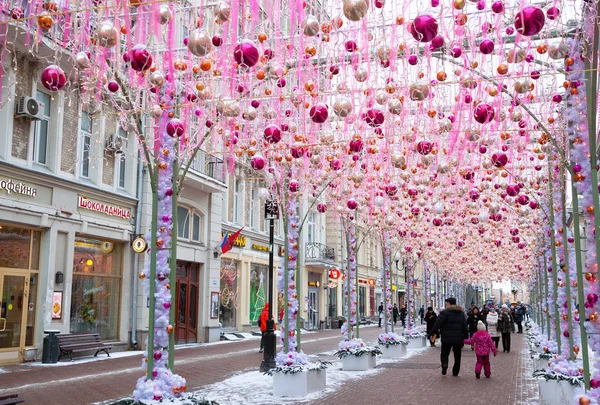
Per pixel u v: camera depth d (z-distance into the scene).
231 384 12.76
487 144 11.77
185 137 8.72
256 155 10.33
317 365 11.84
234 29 6.14
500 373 14.97
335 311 42.66
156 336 8.21
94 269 20.11
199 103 8.08
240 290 30.61
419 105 10.47
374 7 6.31
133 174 21.77
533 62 8.20
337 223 42.31
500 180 17.97
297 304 12.19
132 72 8.21
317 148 11.56
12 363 16.34
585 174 7.39
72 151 18.89
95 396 11.03
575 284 10.12
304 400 10.66
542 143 10.49
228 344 25.42
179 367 16.17
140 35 6.77
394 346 19.11
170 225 8.41
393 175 15.08
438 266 36.59
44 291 17.50
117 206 20.92
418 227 23.67
